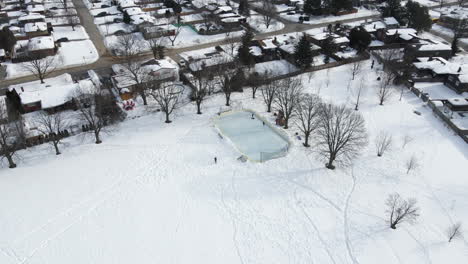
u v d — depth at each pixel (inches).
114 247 2121.1
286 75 3946.9
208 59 4116.6
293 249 2080.5
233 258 2046.0
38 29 5206.7
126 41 4357.8
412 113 3334.2
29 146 2974.9
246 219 2278.5
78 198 2459.4
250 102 3585.1
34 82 4015.8
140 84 3494.1
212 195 2464.3
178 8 6181.1
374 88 3779.5
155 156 2829.7
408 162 2684.5
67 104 3479.3
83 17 6131.9
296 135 3056.1
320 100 3245.6
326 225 2215.8
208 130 3137.3
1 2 6796.3
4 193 2497.5
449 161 2709.2
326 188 2491.4
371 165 2669.8
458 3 7022.6
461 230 2149.4
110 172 2682.1
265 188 2512.3
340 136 2716.5
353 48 4852.4
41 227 2249.0
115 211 2358.5
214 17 5856.3
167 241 2151.8
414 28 5457.7
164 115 3363.7
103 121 3157.0
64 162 2790.4
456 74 3700.8
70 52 4768.7
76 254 2084.2
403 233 2138.3
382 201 2359.7
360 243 2091.5
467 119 3225.9
